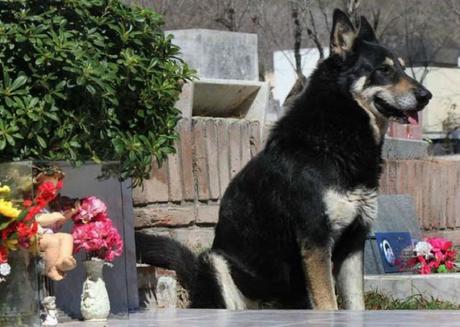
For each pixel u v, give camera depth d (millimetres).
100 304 8984
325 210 10516
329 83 10828
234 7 34781
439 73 52531
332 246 10680
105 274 9438
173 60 10297
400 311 9711
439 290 12445
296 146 10695
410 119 10992
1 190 7938
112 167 9281
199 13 34875
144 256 11633
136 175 9812
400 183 18531
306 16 37156
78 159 8961
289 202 10664
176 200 13094
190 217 13211
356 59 10898
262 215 10953
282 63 42062
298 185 10578
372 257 14523
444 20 52062
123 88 9359
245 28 38438
